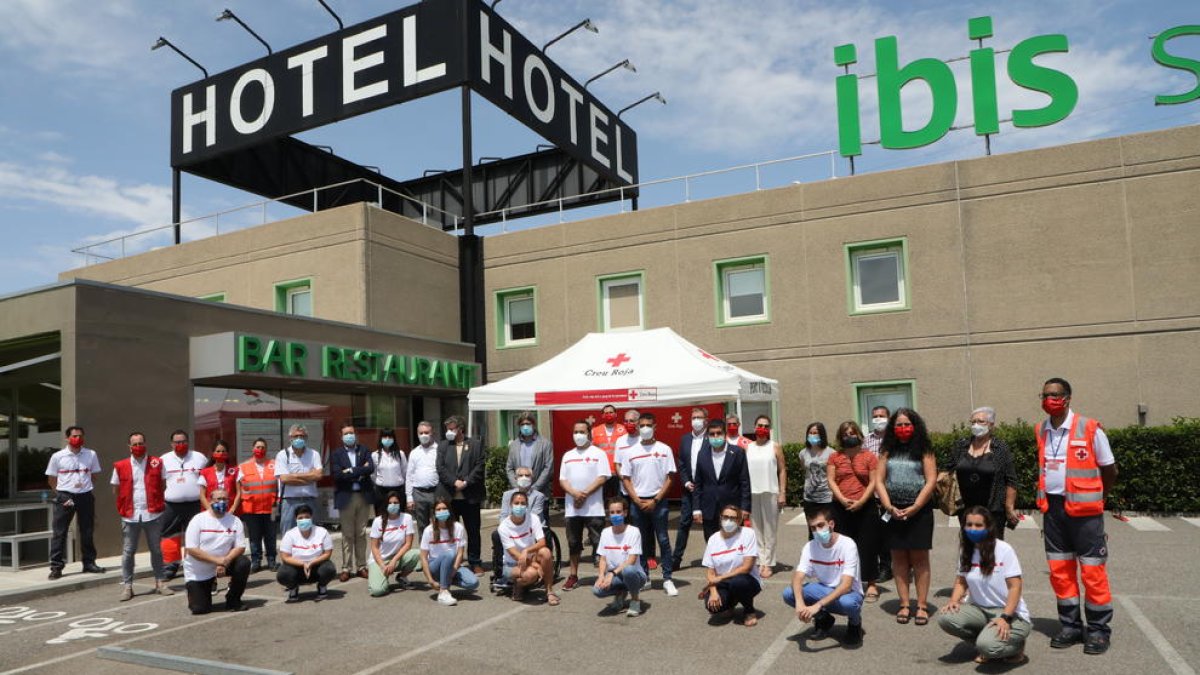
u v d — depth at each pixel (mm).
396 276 18812
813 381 17172
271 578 10484
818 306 17266
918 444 7270
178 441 10188
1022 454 14422
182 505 10086
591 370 13789
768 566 9750
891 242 16766
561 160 26281
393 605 8711
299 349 14414
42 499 14680
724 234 18297
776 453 10031
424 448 10836
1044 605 7688
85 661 7004
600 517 9352
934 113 16922
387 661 6672
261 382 14352
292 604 8938
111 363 12086
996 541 6117
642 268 19094
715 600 7301
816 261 17359
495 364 20562
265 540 11062
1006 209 15891
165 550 10148
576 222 19953
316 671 6469
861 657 6320
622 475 9422
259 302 19219
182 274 20500
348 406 16844
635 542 7898
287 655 6953
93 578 10250
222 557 8664
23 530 11344
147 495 9703
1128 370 14766
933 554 10273
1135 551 10055
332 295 18266
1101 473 6383
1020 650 6043
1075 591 6383
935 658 6223
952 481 7293
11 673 6699
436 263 20172
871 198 16984
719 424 9188
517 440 10227
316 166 25547
